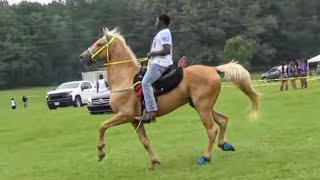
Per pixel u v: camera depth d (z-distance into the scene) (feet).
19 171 39.86
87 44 355.56
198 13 311.27
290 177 30.58
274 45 320.91
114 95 36.24
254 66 319.27
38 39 353.31
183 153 41.14
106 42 36.76
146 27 329.11
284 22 318.86
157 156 39.96
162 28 35.73
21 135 63.98
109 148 47.29
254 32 311.68
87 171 37.73
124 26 340.18
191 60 308.60
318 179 29.76
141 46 330.95
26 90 314.96
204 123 36.11
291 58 319.88
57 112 103.96
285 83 122.83
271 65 320.29
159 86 35.55
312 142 41.24
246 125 54.80
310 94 95.35
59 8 374.63
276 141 43.09
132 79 36.04
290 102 79.92
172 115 72.49
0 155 48.73
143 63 41.09
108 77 37.04
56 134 62.34
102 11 355.15
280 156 36.52
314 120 55.26
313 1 315.58
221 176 32.30
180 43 310.04
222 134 38.45
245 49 284.20
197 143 45.78
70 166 40.27
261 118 59.67
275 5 320.09
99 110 88.33
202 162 36.01
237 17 312.91
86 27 356.59
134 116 35.99
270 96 96.07
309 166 32.94
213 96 36.17
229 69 36.58
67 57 355.36
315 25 315.37
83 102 126.72
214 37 310.65
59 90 125.59
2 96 250.57
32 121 82.94
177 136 50.93
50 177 36.78
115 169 37.60
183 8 312.29
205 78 35.94
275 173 31.73
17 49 346.54
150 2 327.88
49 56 353.92
